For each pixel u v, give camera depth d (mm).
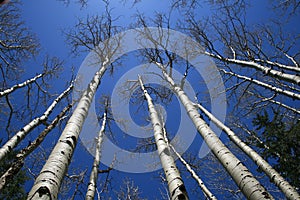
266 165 6906
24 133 6621
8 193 8695
